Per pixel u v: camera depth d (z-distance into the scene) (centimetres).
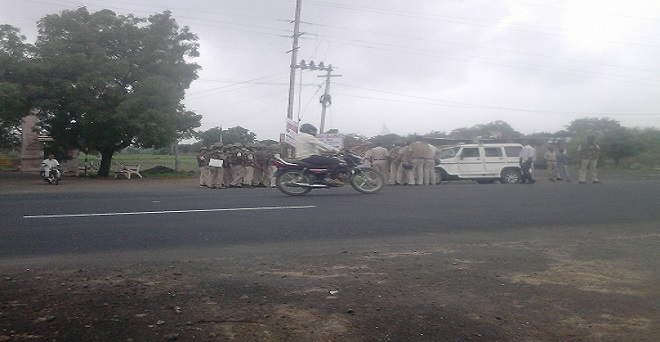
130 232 859
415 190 1620
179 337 420
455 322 464
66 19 2678
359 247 766
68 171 3189
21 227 899
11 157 3572
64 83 2566
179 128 2845
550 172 2405
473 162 2233
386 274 616
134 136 2764
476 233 887
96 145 2797
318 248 757
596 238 851
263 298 519
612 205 1254
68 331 427
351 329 444
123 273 607
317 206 1178
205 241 796
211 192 1617
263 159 1978
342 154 1452
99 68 2614
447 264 667
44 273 603
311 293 538
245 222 960
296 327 446
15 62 2578
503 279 600
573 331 452
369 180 1473
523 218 1045
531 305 512
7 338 411
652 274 628
